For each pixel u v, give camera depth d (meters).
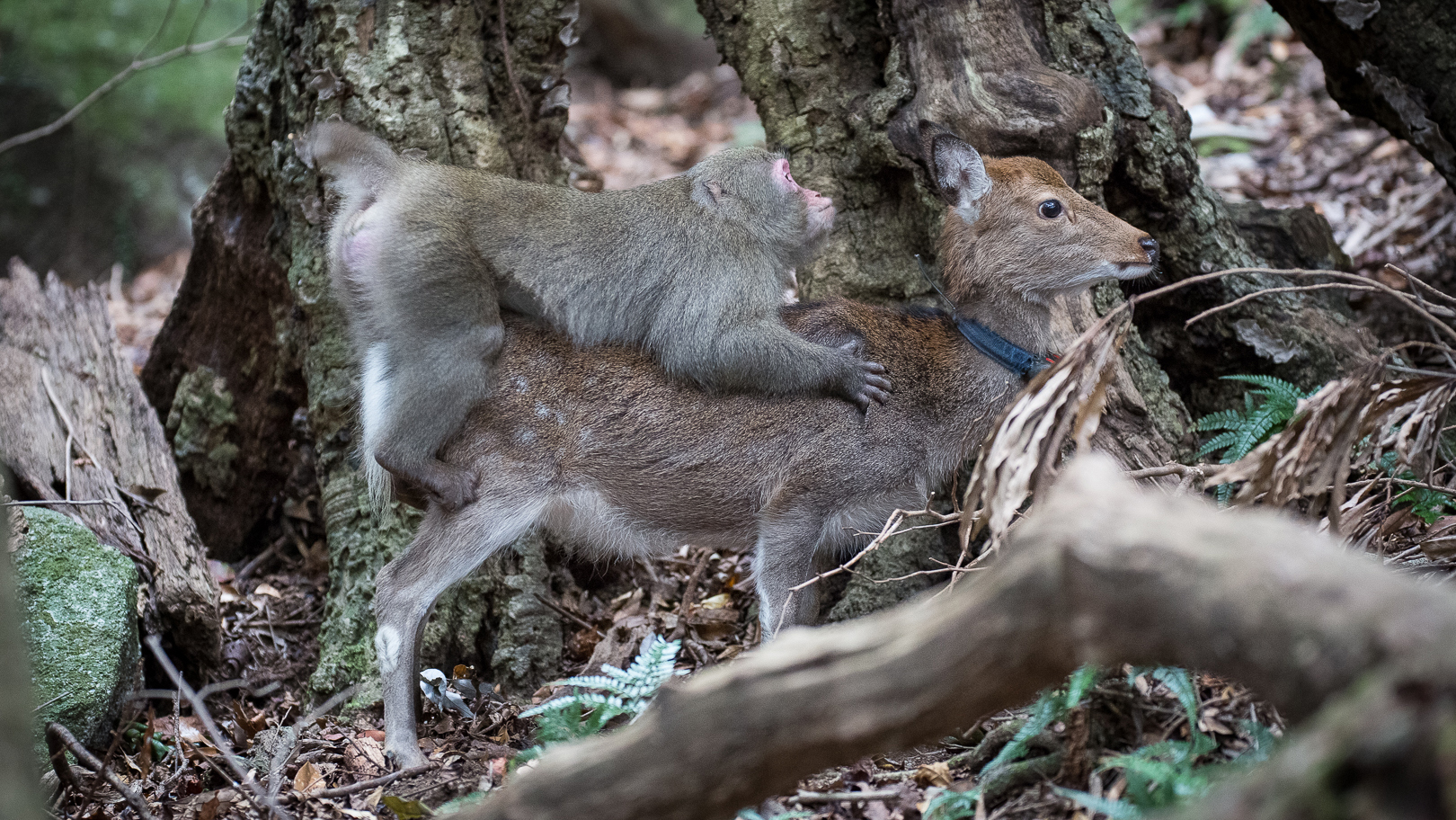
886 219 6.88
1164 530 2.88
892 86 6.54
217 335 8.36
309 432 8.20
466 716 5.94
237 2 15.27
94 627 5.73
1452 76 6.74
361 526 6.86
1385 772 2.39
